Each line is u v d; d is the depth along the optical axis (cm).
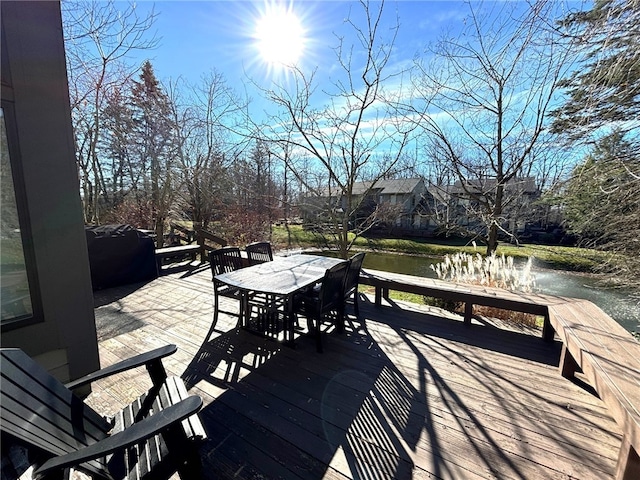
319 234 888
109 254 475
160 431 105
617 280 517
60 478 105
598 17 282
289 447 171
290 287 267
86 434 129
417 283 367
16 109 185
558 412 199
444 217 824
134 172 1020
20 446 107
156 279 533
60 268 208
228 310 378
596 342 208
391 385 229
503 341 302
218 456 165
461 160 652
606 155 392
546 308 289
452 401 211
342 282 307
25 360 120
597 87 300
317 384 230
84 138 811
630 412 137
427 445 172
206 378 237
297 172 633
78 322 219
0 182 182
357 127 532
